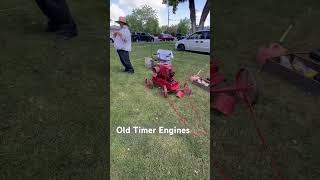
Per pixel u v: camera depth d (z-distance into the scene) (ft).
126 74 24.58
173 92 22.67
